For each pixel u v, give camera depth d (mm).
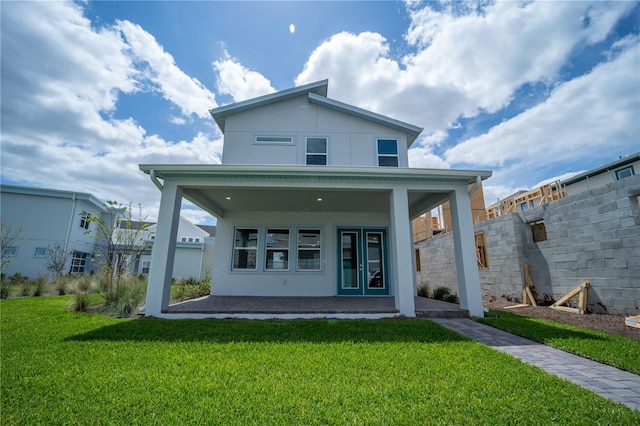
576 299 7051
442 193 7914
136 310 6785
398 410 2455
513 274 8852
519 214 8938
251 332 4996
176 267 18266
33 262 15422
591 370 3383
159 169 6578
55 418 2320
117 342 4316
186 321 5875
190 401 2592
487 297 9922
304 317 6414
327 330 5152
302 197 8555
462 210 6949
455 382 2984
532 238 8578
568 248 7340
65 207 16688
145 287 8773
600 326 5469
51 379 2994
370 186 6988
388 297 9617
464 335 4973
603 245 6504
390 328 5277
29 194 16031
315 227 10367
